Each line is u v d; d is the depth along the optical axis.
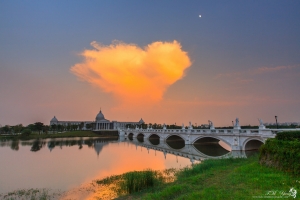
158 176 37.56
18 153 78.31
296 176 20.31
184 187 23.20
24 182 39.31
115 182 37.28
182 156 66.69
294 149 21.88
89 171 47.81
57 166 54.06
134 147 97.25
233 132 67.12
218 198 17.05
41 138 154.12
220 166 34.62
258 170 24.44
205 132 82.31
